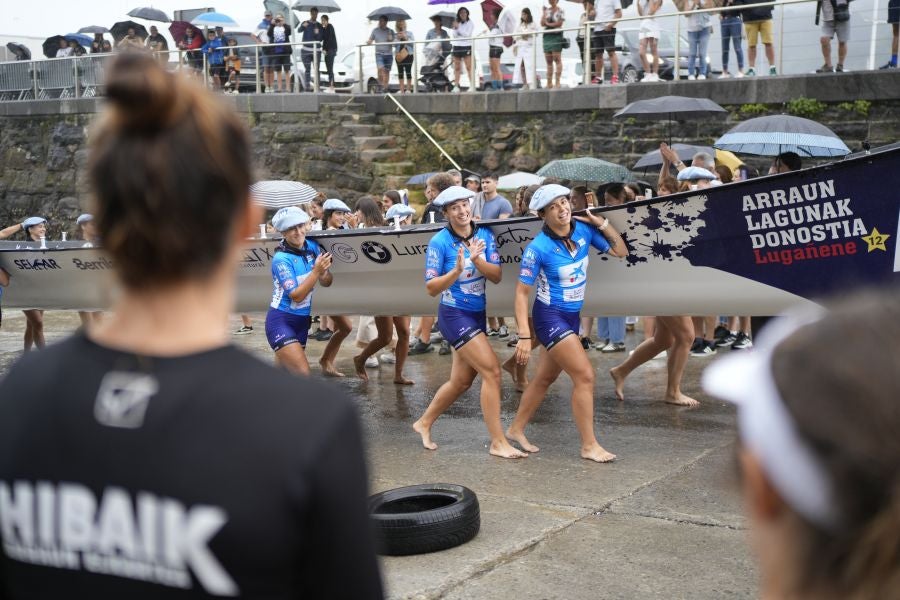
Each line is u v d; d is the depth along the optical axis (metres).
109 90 1.30
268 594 1.27
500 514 5.35
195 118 1.34
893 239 6.11
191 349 1.34
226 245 1.39
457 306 6.50
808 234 6.38
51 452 1.30
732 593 4.19
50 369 1.36
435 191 9.67
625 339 10.91
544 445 6.84
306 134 18.88
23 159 23.78
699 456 6.41
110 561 1.28
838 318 0.93
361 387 9.16
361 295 8.46
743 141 10.45
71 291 10.19
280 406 1.29
